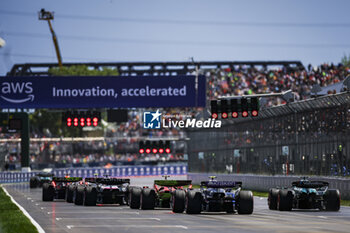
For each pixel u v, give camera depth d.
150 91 147.88
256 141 134.62
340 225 52.16
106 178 86.31
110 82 148.12
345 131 97.62
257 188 129.50
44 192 100.69
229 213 67.50
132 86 148.00
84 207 81.81
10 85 147.88
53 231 47.38
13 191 147.12
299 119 113.50
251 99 98.62
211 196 65.44
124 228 49.78
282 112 120.38
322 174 105.50
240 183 67.06
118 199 85.38
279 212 70.25
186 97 147.75
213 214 66.19
